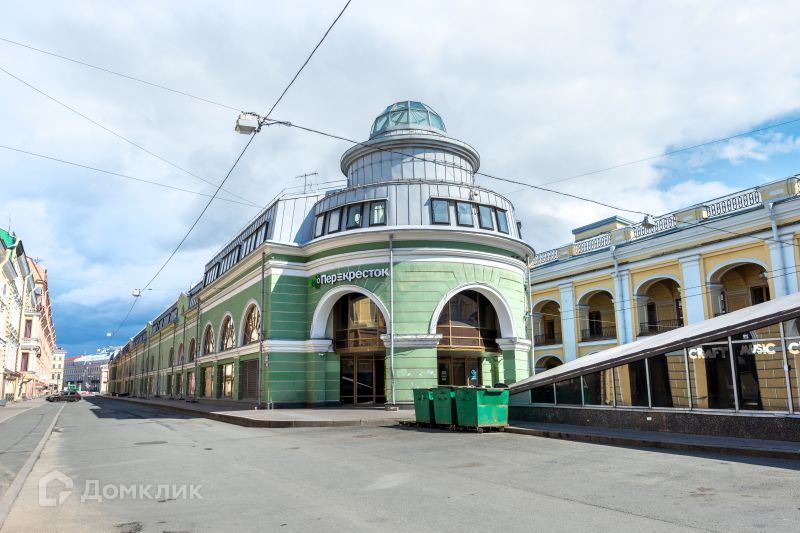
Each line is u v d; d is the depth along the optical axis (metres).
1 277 41.62
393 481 8.03
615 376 14.74
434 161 25.66
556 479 8.09
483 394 14.98
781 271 23.89
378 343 23.12
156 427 17.94
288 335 24.50
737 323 12.12
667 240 29.30
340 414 19.70
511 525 5.67
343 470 9.05
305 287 25.28
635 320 31.16
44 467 9.95
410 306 22.28
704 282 27.42
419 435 14.26
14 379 53.59
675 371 13.32
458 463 9.66
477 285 23.23
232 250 33.44
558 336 39.50
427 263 22.66
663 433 12.96
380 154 26.72
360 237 22.92
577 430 13.92
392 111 28.66
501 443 12.55
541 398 16.67
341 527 5.68
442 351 23.84
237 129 12.67
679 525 5.61
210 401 33.91
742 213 25.56
